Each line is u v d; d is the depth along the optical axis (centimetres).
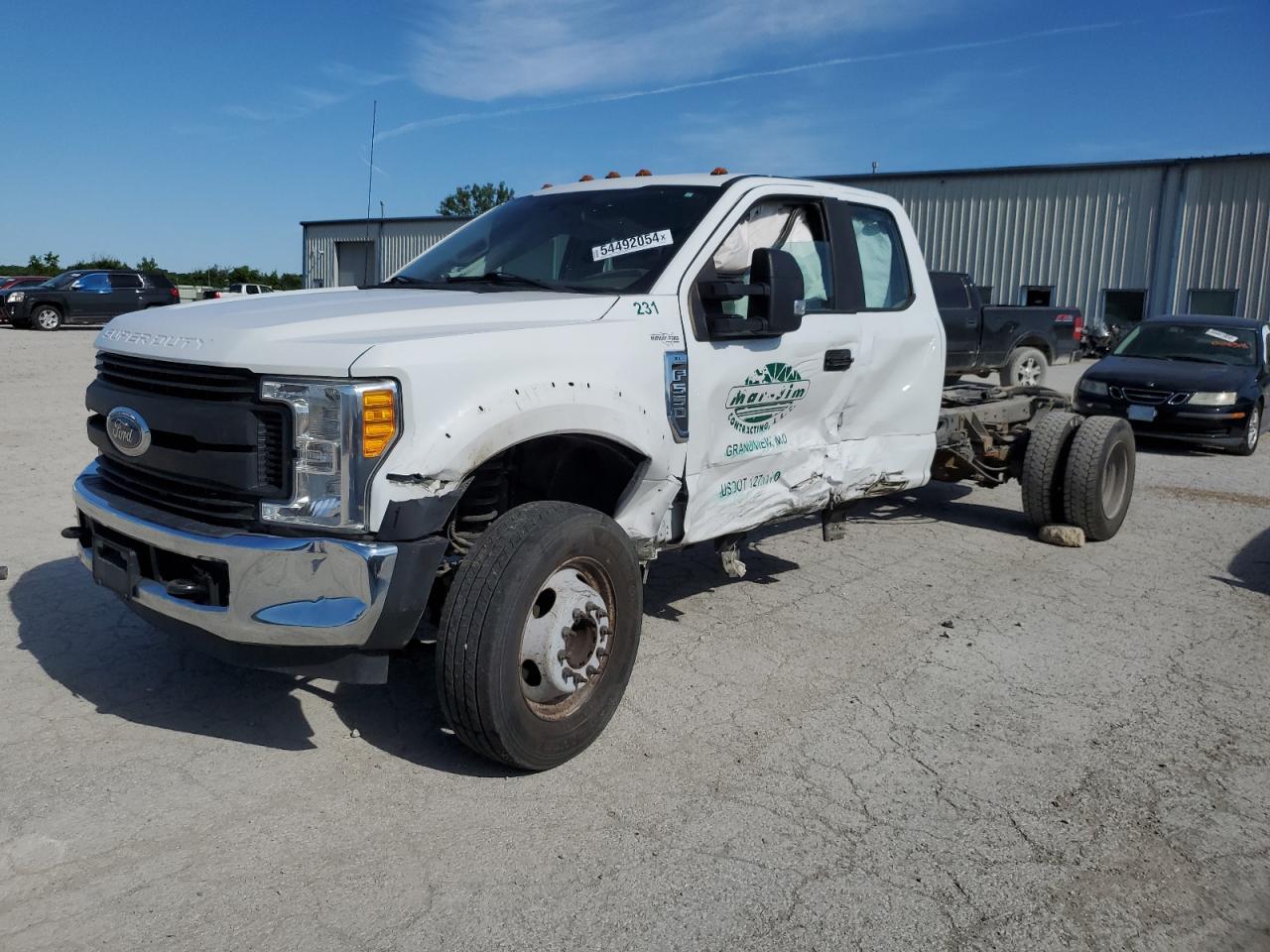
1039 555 704
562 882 302
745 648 502
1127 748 406
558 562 351
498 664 337
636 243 450
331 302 403
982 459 759
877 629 537
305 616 323
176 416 340
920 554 696
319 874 302
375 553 318
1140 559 700
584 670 371
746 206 468
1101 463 713
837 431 529
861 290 533
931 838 335
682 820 339
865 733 411
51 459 895
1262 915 302
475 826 331
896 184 3144
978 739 409
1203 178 2692
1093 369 1305
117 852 310
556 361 369
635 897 296
